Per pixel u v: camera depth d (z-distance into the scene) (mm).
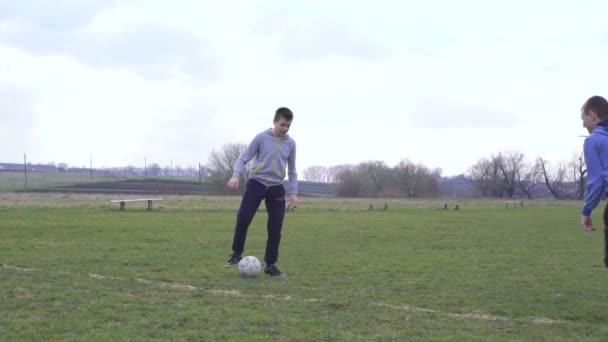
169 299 6418
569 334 5324
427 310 6285
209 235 15898
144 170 107062
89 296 6457
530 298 7207
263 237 15852
